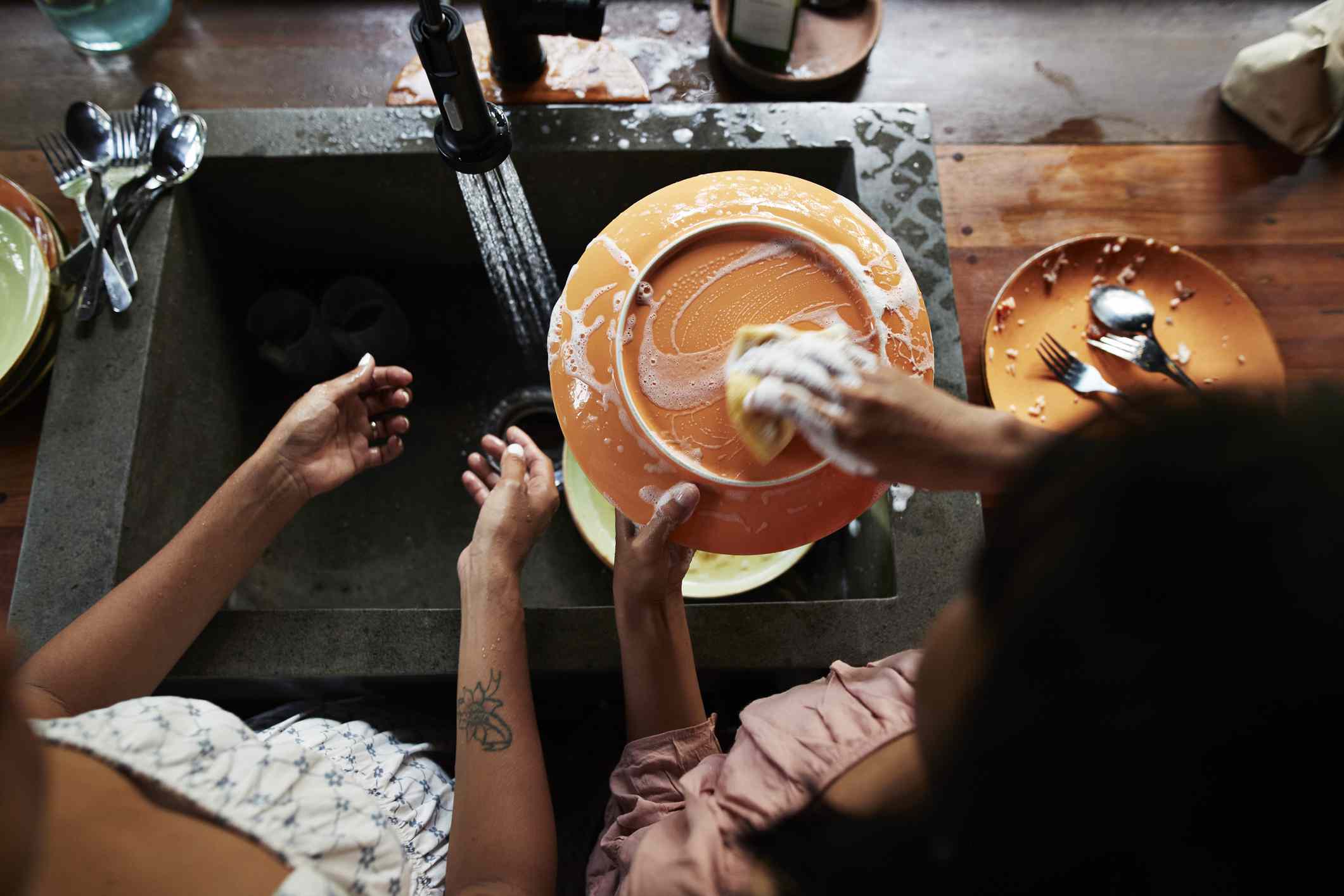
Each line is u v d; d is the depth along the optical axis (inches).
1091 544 10.6
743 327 23.0
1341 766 10.1
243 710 34.9
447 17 24.7
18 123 39.6
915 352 23.4
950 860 13.1
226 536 28.0
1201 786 10.7
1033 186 38.9
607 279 23.5
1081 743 11.1
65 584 29.5
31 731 11.3
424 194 37.3
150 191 34.1
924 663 15.3
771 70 38.5
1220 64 41.0
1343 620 9.5
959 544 29.9
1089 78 40.6
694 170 35.8
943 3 41.9
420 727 31.6
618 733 34.6
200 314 36.4
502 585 28.0
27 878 10.7
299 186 36.5
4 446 34.9
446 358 41.6
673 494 22.2
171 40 41.1
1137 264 35.8
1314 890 10.8
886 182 34.1
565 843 31.8
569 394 23.4
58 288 34.2
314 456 30.3
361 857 17.0
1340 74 36.3
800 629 29.3
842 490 22.4
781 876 15.8
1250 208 38.5
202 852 15.6
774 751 19.9
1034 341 35.5
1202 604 10.0
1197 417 10.8
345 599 37.9
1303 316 37.2
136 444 31.1
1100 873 11.9
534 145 34.4
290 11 41.6
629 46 40.0
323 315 39.0
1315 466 9.9
